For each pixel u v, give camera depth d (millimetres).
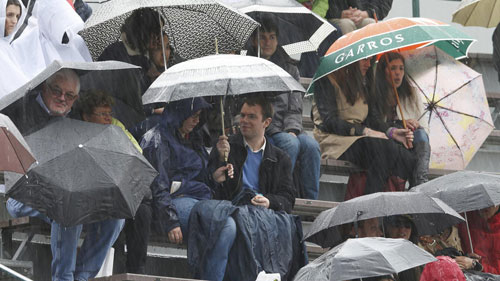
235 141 32719
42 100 29891
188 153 32062
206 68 32000
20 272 32125
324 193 38750
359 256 28953
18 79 32375
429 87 39156
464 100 39312
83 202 28203
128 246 30391
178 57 35594
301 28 39219
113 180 28625
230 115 34812
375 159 36750
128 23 33844
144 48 33812
